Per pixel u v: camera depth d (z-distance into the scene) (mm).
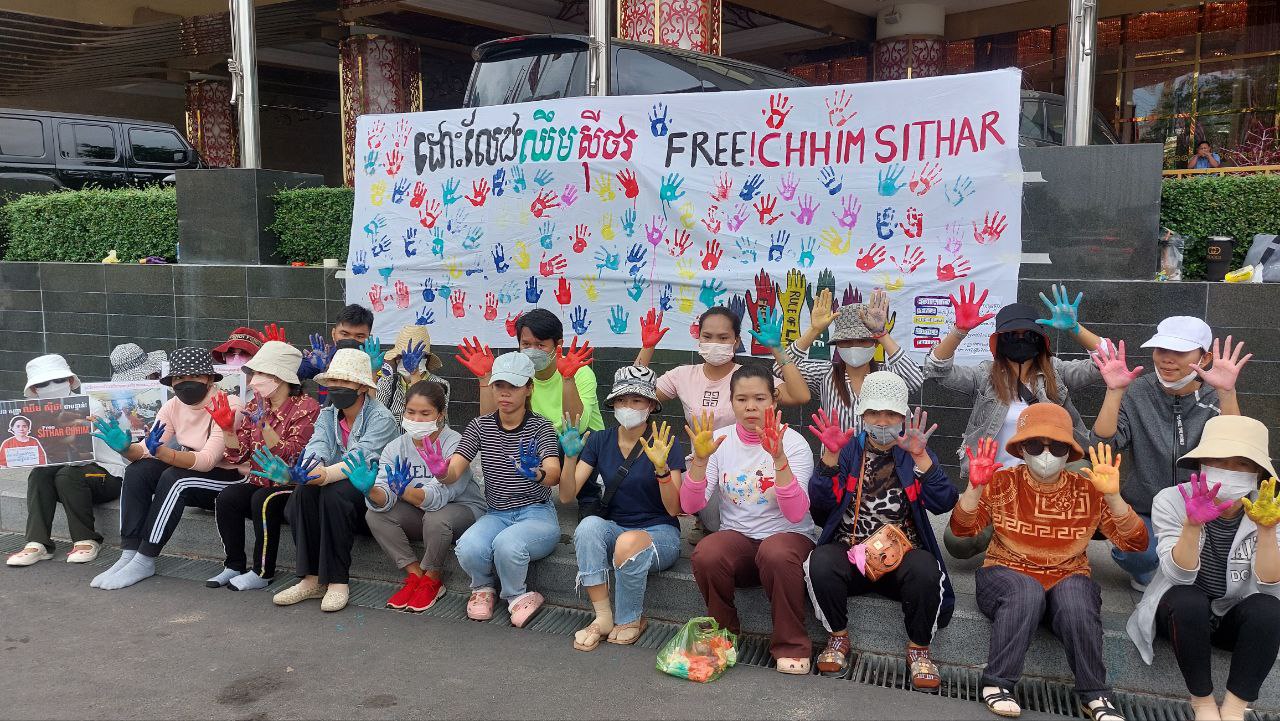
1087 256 5070
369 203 6539
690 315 5676
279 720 3480
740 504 4090
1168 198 5449
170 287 7711
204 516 5316
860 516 3883
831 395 4484
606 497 4379
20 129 10336
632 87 6949
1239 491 3400
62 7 12641
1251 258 5066
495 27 13508
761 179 5422
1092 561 4461
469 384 6402
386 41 14102
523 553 4297
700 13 8602
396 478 4371
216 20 13109
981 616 3779
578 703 3586
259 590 4855
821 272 5324
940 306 5082
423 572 4660
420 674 3844
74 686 3750
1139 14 11883
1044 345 4117
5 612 4547
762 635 4164
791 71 15203
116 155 11000
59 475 5273
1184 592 3410
